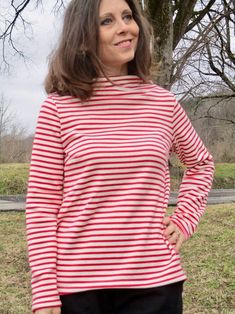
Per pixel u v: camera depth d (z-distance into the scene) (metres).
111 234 1.88
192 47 14.55
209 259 5.99
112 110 2.04
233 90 19.34
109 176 1.90
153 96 2.12
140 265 1.90
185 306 4.52
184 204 2.17
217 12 15.24
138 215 1.91
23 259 6.29
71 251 1.91
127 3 2.19
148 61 2.20
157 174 1.94
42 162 1.99
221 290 4.88
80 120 2.00
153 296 1.90
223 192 17.20
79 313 1.88
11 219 9.61
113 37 2.08
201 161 2.24
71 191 1.93
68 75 2.02
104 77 2.04
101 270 1.89
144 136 1.99
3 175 16.47
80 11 2.07
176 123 2.16
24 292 5.11
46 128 2.00
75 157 1.92
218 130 30.72
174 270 1.96
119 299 1.91
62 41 2.09
